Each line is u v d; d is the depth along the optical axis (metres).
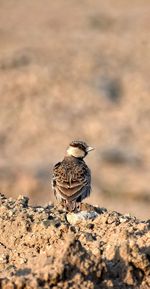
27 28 50.97
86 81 41.47
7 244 10.35
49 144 35.59
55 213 11.12
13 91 40.03
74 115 38.34
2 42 46.72
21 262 9.74
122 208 27.86
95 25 52.47
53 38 48.34
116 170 32.16
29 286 8.44
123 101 40.16
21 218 10.55
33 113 38.25
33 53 44.47
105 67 43.06
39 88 40.38
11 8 57.06
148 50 46.69
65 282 8.52
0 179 29.86
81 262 8.66
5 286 8.45
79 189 11.88
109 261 9.17
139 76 42.12
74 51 45.41
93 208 11.70
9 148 34.91
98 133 36.50
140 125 37.53
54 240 9.95
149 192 29.27
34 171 30.81
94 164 32.66
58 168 12.22
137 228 10.32
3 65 42.19
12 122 37.62
